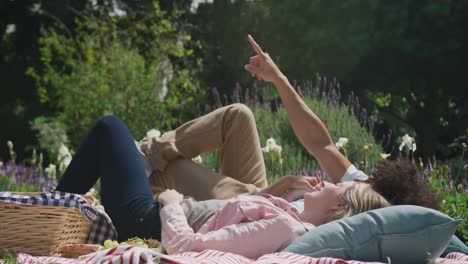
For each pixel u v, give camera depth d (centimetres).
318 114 884
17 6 1847
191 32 1859
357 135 845
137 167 388
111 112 1291
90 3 1825
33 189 770
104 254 263
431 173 545
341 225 300
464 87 1622
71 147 1360
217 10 1864
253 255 307
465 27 1550
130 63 1330
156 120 1302
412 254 297
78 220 354
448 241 300
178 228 332
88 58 1452
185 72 1529
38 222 339
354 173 395
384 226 296
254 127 441
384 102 1773
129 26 1678
